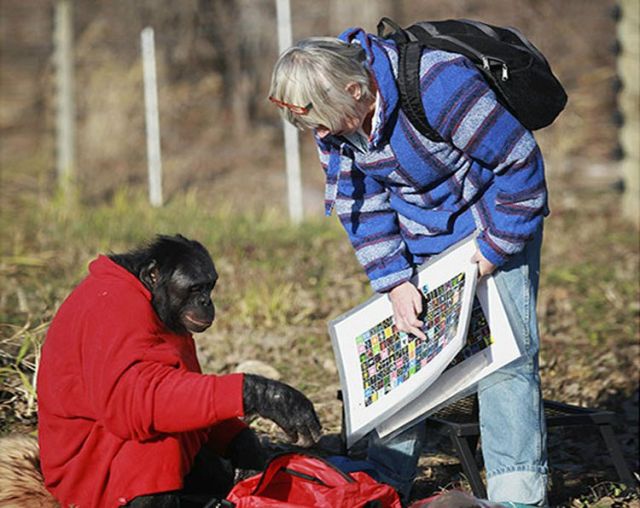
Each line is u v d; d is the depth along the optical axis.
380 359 4.99
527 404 4.82
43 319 7.43
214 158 17.64
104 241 11.27
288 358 8.15
